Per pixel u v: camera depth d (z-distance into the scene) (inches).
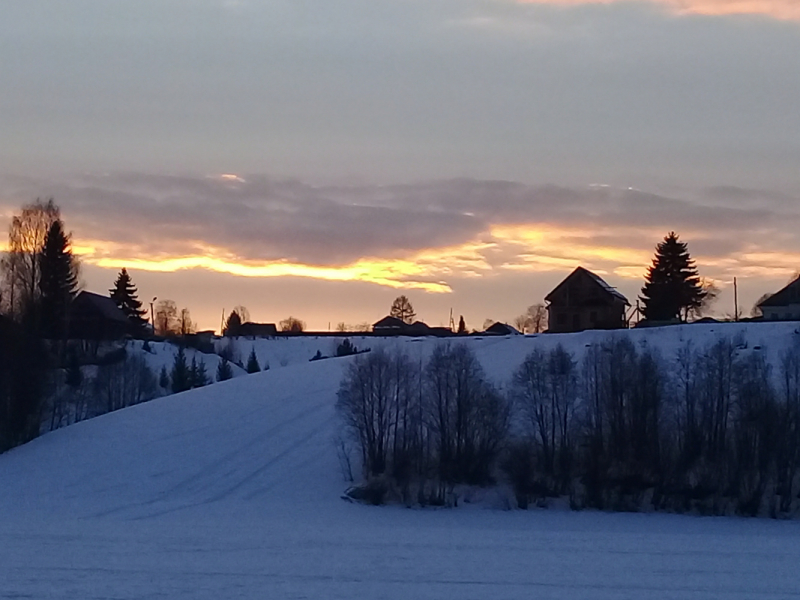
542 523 2084.2
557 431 2459.4
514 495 2282.2
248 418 2847.0
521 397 2556.6
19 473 2479.1
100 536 1679.4
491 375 2935.5
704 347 2992.1
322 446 2603.3
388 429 2445.9
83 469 2502.5
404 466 2341.3
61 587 1216.8
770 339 3117.6
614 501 2260.1
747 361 2704.2
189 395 3093.0
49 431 2915.8
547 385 2576.3
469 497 2279.8
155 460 2559.1
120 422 2861.7
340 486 2365.9
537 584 1290.6
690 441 2386.8
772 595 1253.7
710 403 2440.9
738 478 2285.9
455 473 2338.8
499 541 1715.1
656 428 2391.7
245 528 1840.6
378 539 1696.6
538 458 2356.1
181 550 1513.3
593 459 2320.4
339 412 2728.8
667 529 2027.6
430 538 1736.0
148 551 1499.8
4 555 1455.5
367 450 2434.8
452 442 2385.6
